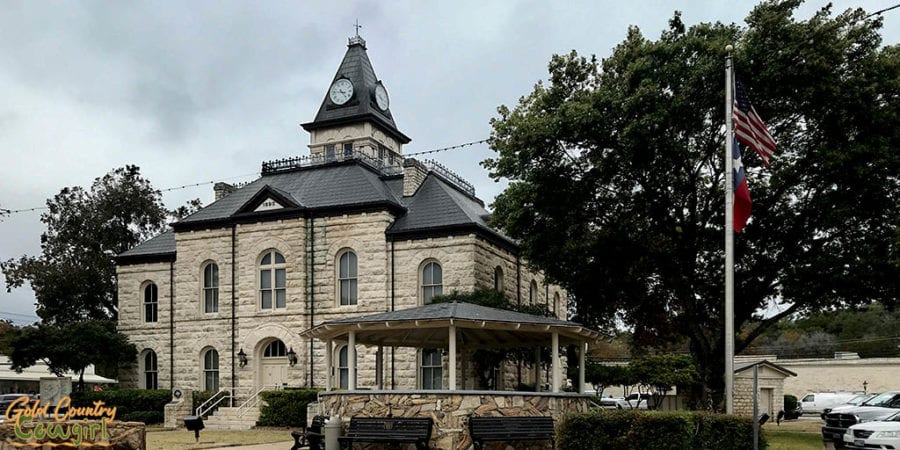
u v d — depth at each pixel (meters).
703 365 31.66
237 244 39.75
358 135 48.75
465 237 35.62
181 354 40.50
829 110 27.09
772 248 30.48
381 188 40.09
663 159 28.31
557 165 30.27
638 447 18.91
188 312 40.62
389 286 36.56
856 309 31.41
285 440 27.69
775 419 44.28
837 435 26.03
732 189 22.00
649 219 30.94
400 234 36.69
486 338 28.33
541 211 30.77
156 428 36.06
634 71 27.58
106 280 52.84
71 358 40.38
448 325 21.77
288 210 38.47
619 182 30.53
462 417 20.97
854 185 27.16
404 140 52.81
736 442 19.16
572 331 23.91
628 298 33.81
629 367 52.28
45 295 51.69
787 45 26.19
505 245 39.41
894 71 26.67
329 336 24.88
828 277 28.66
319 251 38.12
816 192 28.95
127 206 54.69
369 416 21.69
